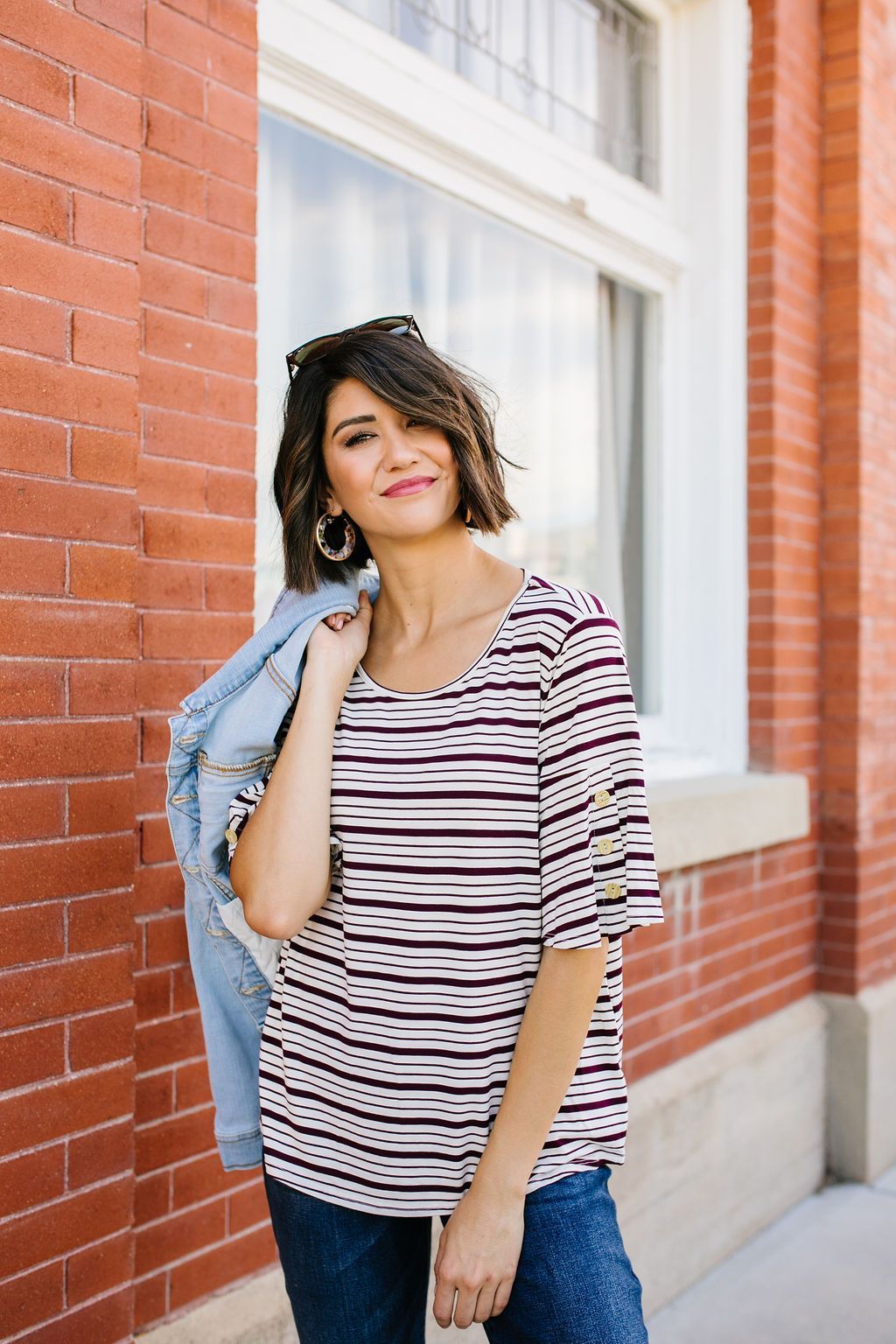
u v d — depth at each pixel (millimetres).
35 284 1672
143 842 1966
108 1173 1784
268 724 1482
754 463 3719
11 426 1647
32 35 1665
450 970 1333
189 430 2027
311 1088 1440
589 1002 1294
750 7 3701
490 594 1447
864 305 3959
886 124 4121
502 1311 1334
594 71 3490
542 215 3283
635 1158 2986
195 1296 2059
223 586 2084
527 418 3314
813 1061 3842
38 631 1686
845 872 3945
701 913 3338
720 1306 3107
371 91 2662
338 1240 1423
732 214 3717
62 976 1722
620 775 1314
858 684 3938
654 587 3812
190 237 2025
